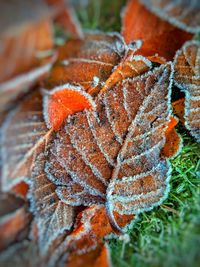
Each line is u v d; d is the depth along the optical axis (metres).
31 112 0.15
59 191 0.17
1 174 0.15
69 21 0.14
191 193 0.19
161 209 0.18
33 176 0.16
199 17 0.15
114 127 0.17
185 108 0.18
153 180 0.18
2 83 0.14
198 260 0.17
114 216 0.17
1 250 0.15
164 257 0.18
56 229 0.17
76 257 0.16
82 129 0.17
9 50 0.13
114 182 0.17
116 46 0.16
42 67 0.14
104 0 0.15
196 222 0.18
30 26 0.13
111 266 0.17
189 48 0.17
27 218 0.16
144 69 0.17
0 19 0.13
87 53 0.16
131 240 0.18
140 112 0.17
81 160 0.17
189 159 0.19
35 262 0.15
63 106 0.17
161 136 0.18
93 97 0.17
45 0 0.13
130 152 0.17
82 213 0.17
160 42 0.17
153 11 0.15
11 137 0.15
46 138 0.16
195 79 0.17
